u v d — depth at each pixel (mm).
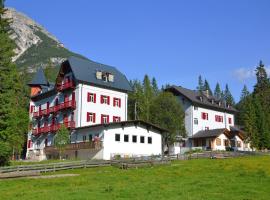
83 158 60250
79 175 36625
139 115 93125
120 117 70875
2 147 41562
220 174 33375
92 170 42438
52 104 75312
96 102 67875
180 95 89375
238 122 113312
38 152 72688
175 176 33219
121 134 58875
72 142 65188
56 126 69688
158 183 28203
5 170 38312
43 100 79375
